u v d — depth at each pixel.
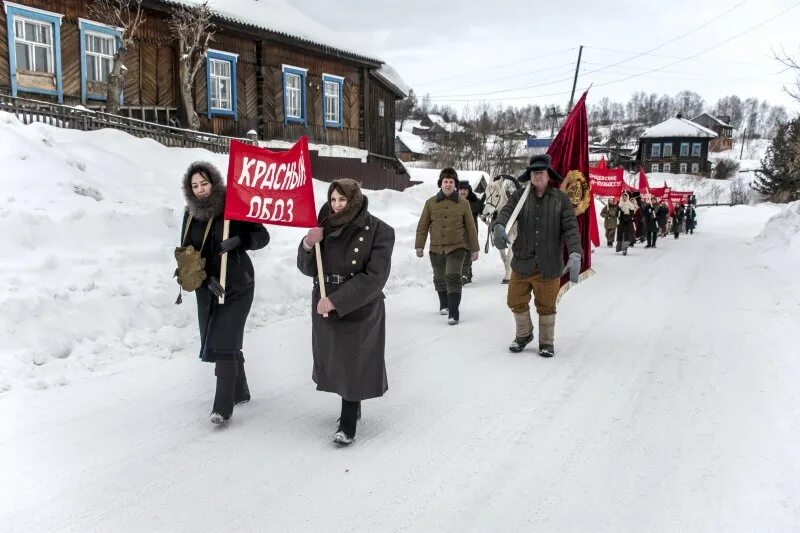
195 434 4.32
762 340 6.98
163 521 3.23
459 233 7.89
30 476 3.66
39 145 9.38
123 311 6.50
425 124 108.81
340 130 25.75
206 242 4.46
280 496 3.51
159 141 14.80
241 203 4.32
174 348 6.26
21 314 5.72
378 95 28.81
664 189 32.44
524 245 6.38
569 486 3.65
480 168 46.78
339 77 25.30
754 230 34.72
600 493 3.57
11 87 14.70
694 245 22.72
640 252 19.17
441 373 5.82
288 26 22.17
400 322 7.95
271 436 4.33
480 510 3.39
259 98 21.64
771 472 3.77
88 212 7.89
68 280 6.59
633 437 4.34
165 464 3.86
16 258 6.60
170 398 4.97
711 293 10.44
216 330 4.39
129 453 3.99
